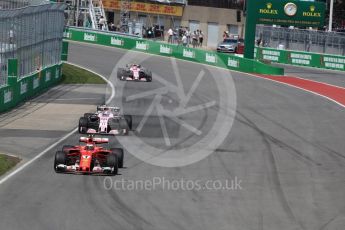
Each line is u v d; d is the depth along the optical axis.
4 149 79.81
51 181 63.91
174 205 57.56
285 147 89.81
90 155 68.19
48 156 76.75
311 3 199.50
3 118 103.88
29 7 125.12
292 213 56.69
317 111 127.44
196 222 52.53
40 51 138.75
